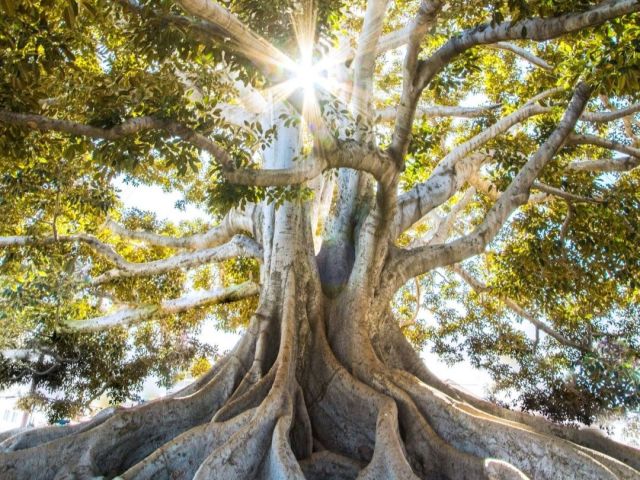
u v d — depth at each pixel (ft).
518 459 19.85
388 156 22.39
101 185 32.68
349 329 27.43
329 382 25.68
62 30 23.34
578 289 39.52
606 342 42.73
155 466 19.42
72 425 24.02
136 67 26.48
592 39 25.44
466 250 28.17
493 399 45.88
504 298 44.24
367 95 24.62
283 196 26.09
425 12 18.06
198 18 18.89
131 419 22.21
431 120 45.78
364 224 28.37
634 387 40.52
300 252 29.96
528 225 38.55
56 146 25.63
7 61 18.79
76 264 42.88
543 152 28.37
